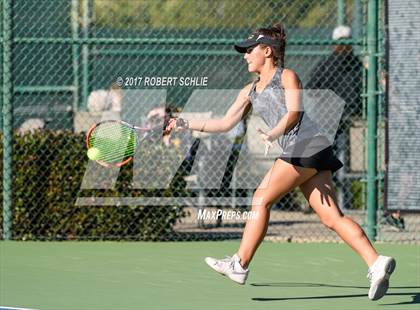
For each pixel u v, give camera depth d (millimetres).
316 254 19484
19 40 21188
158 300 14219
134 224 21250
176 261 18406
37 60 25953
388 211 20969
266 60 13500
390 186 20938
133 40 20953
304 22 28469
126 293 14836
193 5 27438
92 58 26391
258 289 15289
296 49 28156
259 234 13562
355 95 22672
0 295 14570
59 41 21078
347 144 24422
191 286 15531
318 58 27547
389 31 20750
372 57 21375
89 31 26688
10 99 21141
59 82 26281
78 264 17938
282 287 15508
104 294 14727
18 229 21203
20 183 21141
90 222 21188
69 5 25516
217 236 21656
